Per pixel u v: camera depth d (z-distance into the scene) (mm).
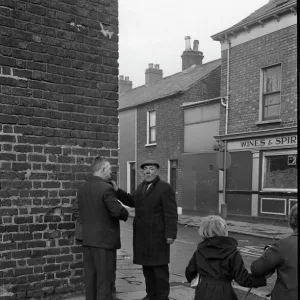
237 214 16281
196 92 20359
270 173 15156
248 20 15984
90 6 5133
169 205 4840
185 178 19469
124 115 24891
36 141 4699
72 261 4934
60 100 4883
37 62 4723
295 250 2896
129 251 9672
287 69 14539
